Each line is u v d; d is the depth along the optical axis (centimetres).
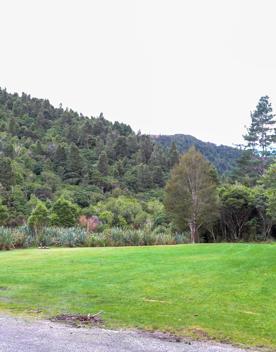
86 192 6200
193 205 3425
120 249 1808
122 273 1123
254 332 621
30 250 1858
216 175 4191
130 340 568
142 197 6262
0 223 3766
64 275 1098
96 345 539
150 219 4241
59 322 656
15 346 527
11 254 1641
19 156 7375
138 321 671
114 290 910
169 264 1278
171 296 853
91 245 2306
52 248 2047
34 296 849
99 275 1095
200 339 584
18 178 6028
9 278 1055
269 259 1285
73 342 550
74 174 7075
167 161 7738
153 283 985
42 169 7094
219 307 766
